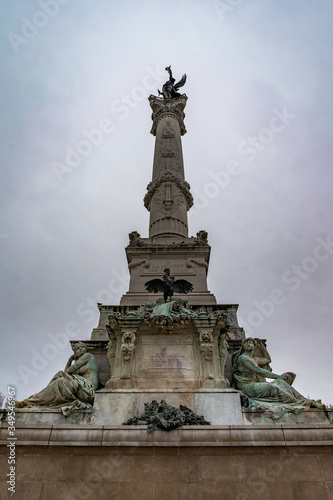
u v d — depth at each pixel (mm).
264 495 7805
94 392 9883
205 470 8164
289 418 9227
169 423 8648
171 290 11961
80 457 8391
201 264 16344
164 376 10234
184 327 11016
